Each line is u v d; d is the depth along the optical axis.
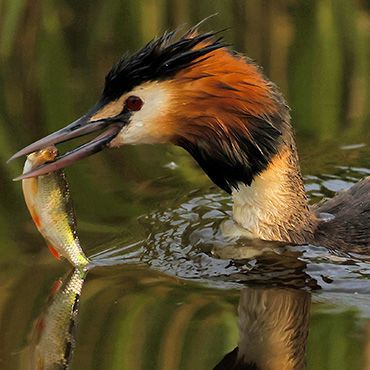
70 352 10.02
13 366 9.80
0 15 16.39
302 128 14.69
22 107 15.17
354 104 15.25
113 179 13.46
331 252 11.55
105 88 11.31
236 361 9.83
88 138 14.20
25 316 10.62
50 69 16.00
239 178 11.70
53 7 16.75
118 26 16.58
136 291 11.04
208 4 16.55
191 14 16.53
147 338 10.17
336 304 10.70
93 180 13.41
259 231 11.88
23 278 11.29
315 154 14.01
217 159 11.56
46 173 10.98
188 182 13.41
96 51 16.30
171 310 10.66
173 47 11.17
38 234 12.27
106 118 11.24
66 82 15.64
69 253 11.43
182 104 11.26
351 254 11.51
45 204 11.23
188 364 9.80
